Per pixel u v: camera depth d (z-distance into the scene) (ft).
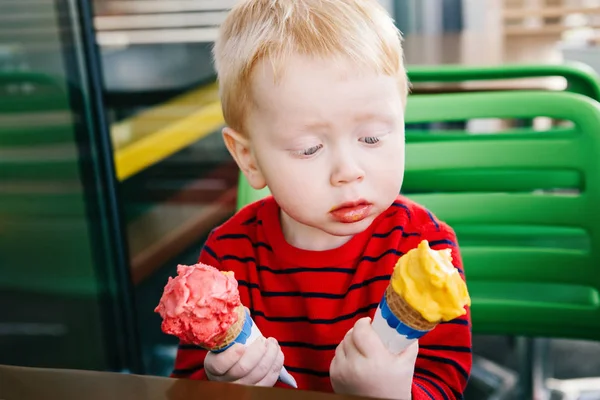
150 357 6.79
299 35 2.41
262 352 2.28
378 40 2.43
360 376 2.12
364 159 2.40
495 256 4.08
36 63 5.35
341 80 2.35
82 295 5.91
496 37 10.12
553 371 7.39
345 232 2.49
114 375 1.72
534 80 6.25
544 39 11.24
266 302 3.00
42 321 5.97
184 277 2.03
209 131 7.71
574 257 3.97
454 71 4.88
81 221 5.73
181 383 1.66
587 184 3.93
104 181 5.66
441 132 4.52
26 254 5.83
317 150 2.43
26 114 5.47
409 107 4.15
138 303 6.57
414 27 10.27
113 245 5.83
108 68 5.82
